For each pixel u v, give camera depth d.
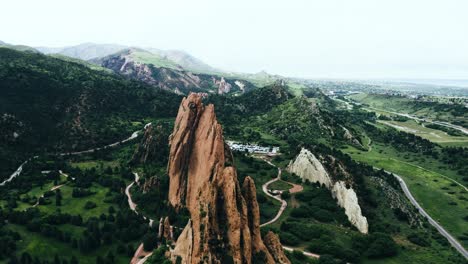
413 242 178.62
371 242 162.25
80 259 138.62
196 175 168.75
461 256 172.12
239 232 111.44
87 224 161.00
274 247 124.19
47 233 149.00
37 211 168.00
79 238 150.38
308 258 142.50
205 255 106.88
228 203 115.19
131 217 164.50
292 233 166.75
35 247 140.38
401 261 154.75
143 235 153.75
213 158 157.38
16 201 183.88
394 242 164.75
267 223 178.12
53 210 174.50
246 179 125.19
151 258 129.50
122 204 181.00
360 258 152.50
